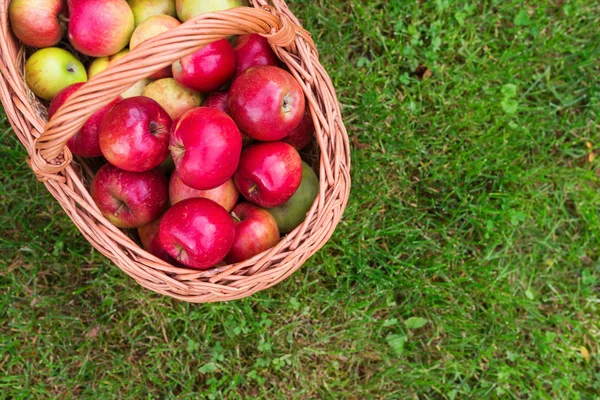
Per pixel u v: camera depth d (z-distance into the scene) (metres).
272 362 2.17
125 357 2.15
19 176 2.16
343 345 2.22
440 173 2.30
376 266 2.27
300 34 1.58
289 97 1.55
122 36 1.68
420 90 2.30
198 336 2.15
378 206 2.23
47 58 1.65
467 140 2.32
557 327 2.32
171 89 1.66
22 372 2.11
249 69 1.57
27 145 1.44
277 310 2.19
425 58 2.34
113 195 1.59
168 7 1.75
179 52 1.28
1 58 1.45
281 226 1.77
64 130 1.28
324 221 1.58
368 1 2.31
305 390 2.18
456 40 2.34
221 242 1.50
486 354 2.23
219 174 1.47
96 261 2.16
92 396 2.10
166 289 1.53
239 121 1.57
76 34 1.63
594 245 2.37
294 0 2.26
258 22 1.40
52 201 2.15
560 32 2.34
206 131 1.43
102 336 2.14
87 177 1.76
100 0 1.61
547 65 2.38
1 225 2.13
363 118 2.27
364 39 2.32
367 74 2.30
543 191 2.36
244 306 2.15
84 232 1.51
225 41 1.60
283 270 1.53
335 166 1.59
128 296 2.15
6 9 1.50
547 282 2.34
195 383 2.18
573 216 2.38
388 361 2.22
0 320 2.10
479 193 2.35
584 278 2.33
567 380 2.26
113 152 1.47
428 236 2.30
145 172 1.60
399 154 2.29
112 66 1.25
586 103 2.39
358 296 2.22
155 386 2.15
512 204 2.30
